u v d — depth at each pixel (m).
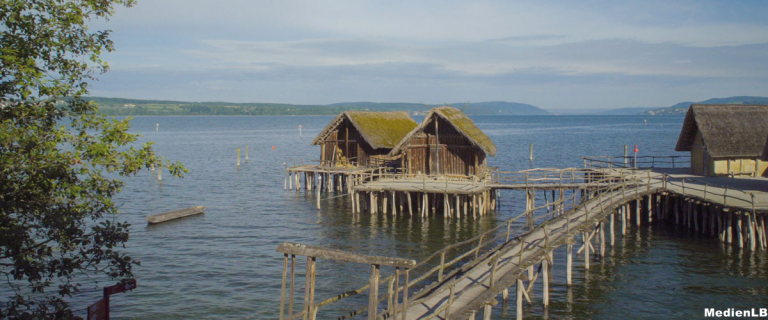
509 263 21.45
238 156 73.81
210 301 23.72
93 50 13.98
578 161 79.88
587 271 27.02
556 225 27.44
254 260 29.70
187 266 28.59
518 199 48.22
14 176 12.56
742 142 40.53
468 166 43.12
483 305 17.11
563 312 21.95
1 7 12.81
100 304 15.39
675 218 35.94
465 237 34.00
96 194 13.98
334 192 52.53
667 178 37.06
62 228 11.88
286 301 23.73
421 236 34.41
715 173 41.06
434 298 18.42
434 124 44.16
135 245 32.66
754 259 27.77
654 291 24.16
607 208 29.33
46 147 12.87
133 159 13.86
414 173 44.66
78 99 13.72
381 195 43.94
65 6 13.49
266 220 39.78
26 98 13.02
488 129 197.00
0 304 22.48
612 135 149.50
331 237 34.56
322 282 26.12
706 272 26.36
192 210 41.62
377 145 47.38
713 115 41.66
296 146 113.62
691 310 22.06
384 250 31.42
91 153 13.25
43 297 23.53
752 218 28.86
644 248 30.72
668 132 165.25
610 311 22.05
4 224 12.33
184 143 120.75
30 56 13.18
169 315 22.22
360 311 16.33
